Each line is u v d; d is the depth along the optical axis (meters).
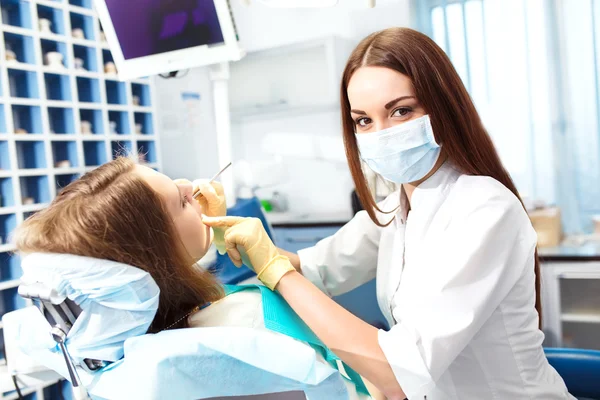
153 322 0.77
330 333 0.76
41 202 1.77
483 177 0.87
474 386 0.85
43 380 1.11
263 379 0.67
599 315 2.16
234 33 1.34
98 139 1.92
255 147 3.62
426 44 0.85
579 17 2.36
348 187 3.29
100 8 1.38
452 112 0.87
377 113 0.86
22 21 1.72
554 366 1.10
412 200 0.97
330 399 0.68
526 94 2.52
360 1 3.06
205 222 0.87
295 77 3.40
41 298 0.65
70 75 1.81
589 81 2.36
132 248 0.70
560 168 2.43
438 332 0.73
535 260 0.96
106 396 0.65
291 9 3.34
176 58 1.39
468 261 0.75
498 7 2.53
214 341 0.65
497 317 0.82
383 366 0.74
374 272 1.27
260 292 0.85
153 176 0.77
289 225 2.83
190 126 3.19
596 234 2.33
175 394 0.64
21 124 1.77
